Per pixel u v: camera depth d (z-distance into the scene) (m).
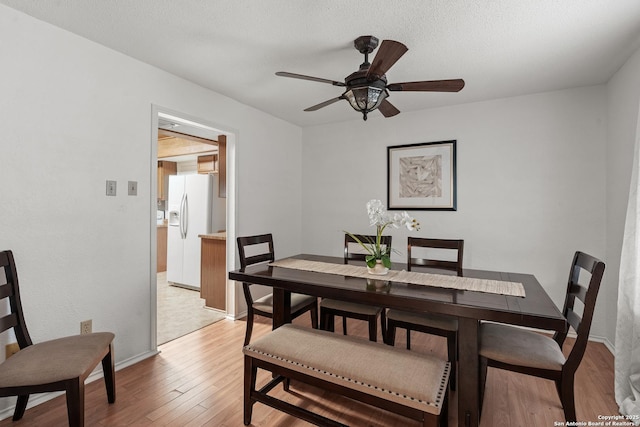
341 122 4.13
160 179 6.52
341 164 4.13
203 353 2.62
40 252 1.95
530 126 3.10
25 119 1.87
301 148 4.43
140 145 2.47
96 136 2.20
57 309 2.02
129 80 2.39
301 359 1.60
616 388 1.95
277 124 3.97
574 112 2.94
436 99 3.25
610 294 2.69
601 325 2.82
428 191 3.56
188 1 1.74
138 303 2.48
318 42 2.16
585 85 2.88
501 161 3.22
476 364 1.61
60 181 2.03
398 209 3.74
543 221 3.06
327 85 2.93
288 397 2.03
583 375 2.26
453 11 1.80
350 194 4.07
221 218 4.79
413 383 1.37
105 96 2.24
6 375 1.44
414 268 2.44
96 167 2.20
